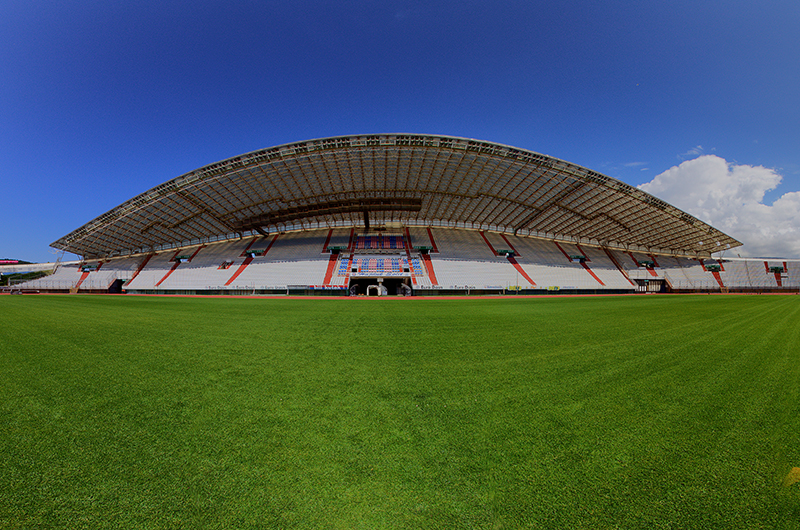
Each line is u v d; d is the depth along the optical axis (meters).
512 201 40.34
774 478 2.38
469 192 38.66
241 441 2.95
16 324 10.41
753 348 7.00
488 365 5.61
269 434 3.08
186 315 13.41
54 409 3.69
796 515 2.01
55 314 13.44
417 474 2.44
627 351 6.71
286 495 2.21
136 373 5.09
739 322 11.23
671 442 2.92
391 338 8.17
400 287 38.56
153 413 3.58
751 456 2.68
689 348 7.00
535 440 2.96
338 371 5.22
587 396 4.12
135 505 2.12
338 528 1.92
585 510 2.05
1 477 2.40
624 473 2.45
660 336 8.49
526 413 3.58
